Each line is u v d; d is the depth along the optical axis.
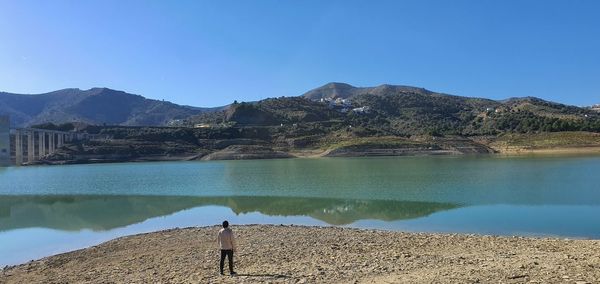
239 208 48.91
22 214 48.56
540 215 37.94
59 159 190.00
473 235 28.94
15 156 198.00
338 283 17.06
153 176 98.19
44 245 32.50
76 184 82.81
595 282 14.78
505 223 34.94
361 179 75.62
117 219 44.16
